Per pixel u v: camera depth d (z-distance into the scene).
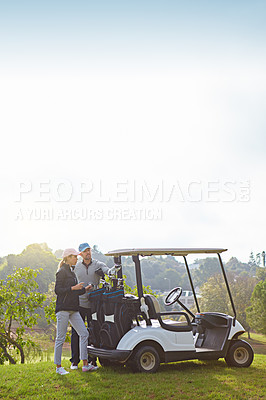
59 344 5.93
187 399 4.89
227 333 6.52
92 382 5.47
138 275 6.25
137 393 5.04
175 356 6.05
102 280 6.58
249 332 40.31
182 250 6.33
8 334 11.35
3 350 11.09
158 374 5.82
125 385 5.33
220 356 6.43
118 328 5.93
